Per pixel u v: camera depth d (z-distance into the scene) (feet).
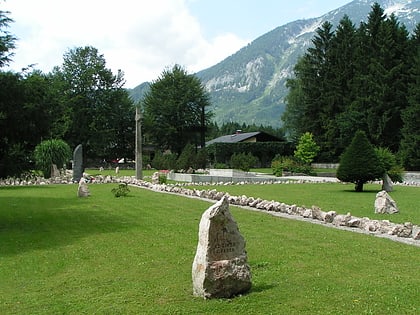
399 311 18.90
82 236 36.42
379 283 22.66
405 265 26.20
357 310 19.02
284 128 248.32
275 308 19.31
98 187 92.58
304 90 212.84
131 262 27.68
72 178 111.55
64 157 124.26
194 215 48.11
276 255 28.73
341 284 22.57
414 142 156.25
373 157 81.71
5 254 30.35
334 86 201.16
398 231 35.22
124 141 246.06
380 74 173.58
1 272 25.94
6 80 42.16
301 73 227.81
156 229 39.24
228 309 19.25
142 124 239.91
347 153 82.99
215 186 97.35
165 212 50.65
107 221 44.24
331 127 197.88
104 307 19.84
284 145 228.43
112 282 23.57
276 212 49.98
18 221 44.98
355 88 188.96
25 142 45.27
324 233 36.32
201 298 20.59
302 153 191.72
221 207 20.89
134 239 34.78
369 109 176.14
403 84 172.96
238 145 223.30
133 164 238.68
